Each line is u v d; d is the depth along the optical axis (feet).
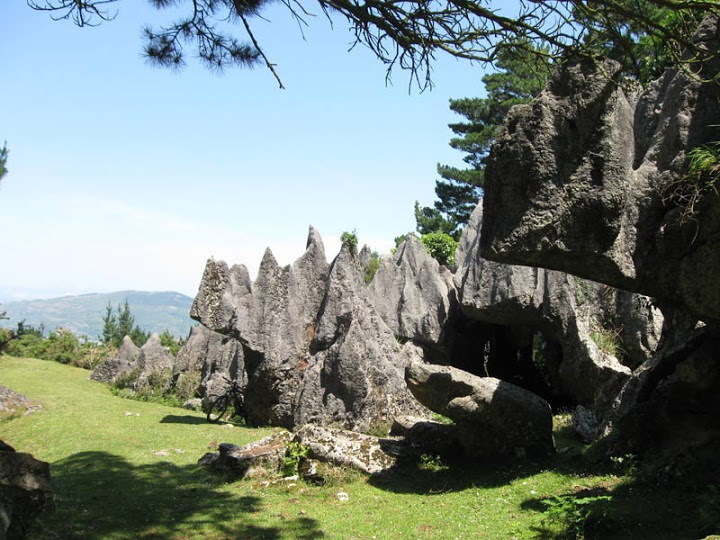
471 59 26.66
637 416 33.42
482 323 71.87
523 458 38.70
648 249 24.79
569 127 24.21
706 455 28.96
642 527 25.04
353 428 56.75
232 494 36.78
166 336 127.85
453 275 73.82
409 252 77.71
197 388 85.97
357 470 40.01
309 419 58.23
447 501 33.91
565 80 24.48
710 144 24.13
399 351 64.34
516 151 24.62
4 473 28.17
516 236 24.62
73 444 51.31
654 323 49.49
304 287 66.44
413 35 26.50
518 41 26.86
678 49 25.90
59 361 125.08
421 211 159.63
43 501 29.22
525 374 72.33
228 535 29.89
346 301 62.18
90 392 86.53
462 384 39.17
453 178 150.61
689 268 23.85
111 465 43.78
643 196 25.11
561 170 24.31
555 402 63.10
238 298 64.13
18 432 57.82
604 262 24.41
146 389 89.20
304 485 38.27
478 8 24.99
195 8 30.40
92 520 31.19
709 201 22.81
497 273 59.88
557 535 26.00
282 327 64.13
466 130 145.18
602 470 33.35
